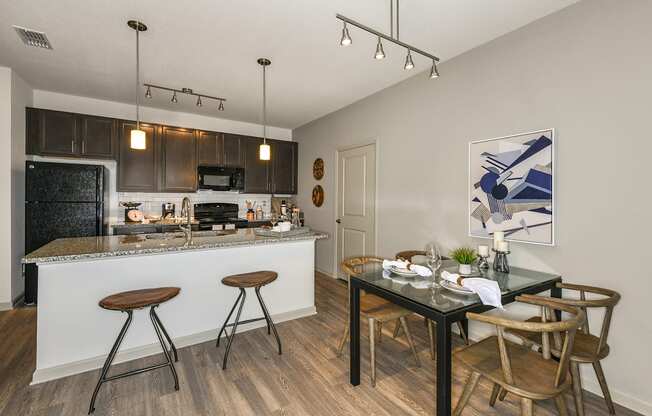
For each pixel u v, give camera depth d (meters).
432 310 1.51
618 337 1.86
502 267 2.18
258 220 4.95
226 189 4.74
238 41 2.56
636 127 1.78
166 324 2.42
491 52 2.51
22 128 3.39
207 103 4.19
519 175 2.32
